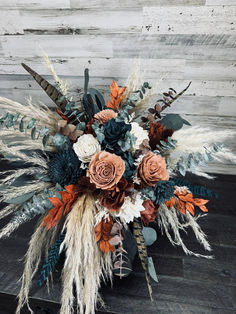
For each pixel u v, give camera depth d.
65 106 0.76
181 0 0.83
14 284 0.78
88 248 0.66
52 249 0.69
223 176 1.19
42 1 0.88
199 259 0.85
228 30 0.87
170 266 0.83
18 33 0.96
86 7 0.88
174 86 1.01
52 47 0.98
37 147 0.77
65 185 0.69
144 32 0.90
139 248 0.69
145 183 0.66
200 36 0.89
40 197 0.65
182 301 0.74
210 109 1.05
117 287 0.77
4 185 0.75
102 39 0.94
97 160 0.63
